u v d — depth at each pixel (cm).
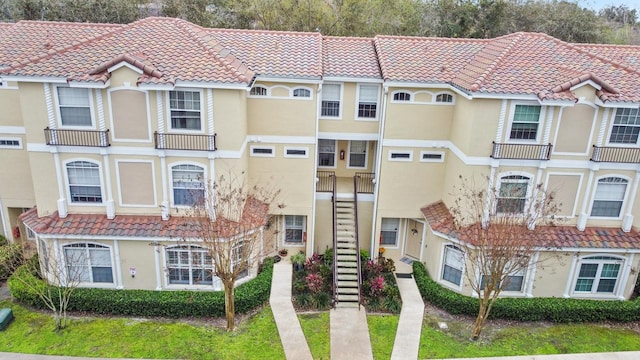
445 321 2041
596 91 1959
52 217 2055
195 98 1939
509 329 2003
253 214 2148
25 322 1931
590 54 2173
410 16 4328
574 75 1995
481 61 2194
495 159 2020
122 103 1927
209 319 1997
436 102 2223
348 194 2466
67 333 1870
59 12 4022
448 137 2277
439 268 2236
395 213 2408
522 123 2008
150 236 2003
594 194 2112
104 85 1847
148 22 2216
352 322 2003
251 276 2225
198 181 2050
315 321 2000
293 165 2298
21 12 3991
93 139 1956
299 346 1841
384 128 2261
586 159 2062
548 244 2036
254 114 2208
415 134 2273
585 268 2148
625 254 2109
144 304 1978
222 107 1955
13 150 2283
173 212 2088
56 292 2005
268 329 1936
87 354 1759
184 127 1988
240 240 2067
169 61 1956
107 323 1945
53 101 1919
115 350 1784
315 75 2125
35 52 2162
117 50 2002
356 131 2375
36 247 2303
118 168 2020
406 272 2411
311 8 4131
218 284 2112
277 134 2245
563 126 2008
